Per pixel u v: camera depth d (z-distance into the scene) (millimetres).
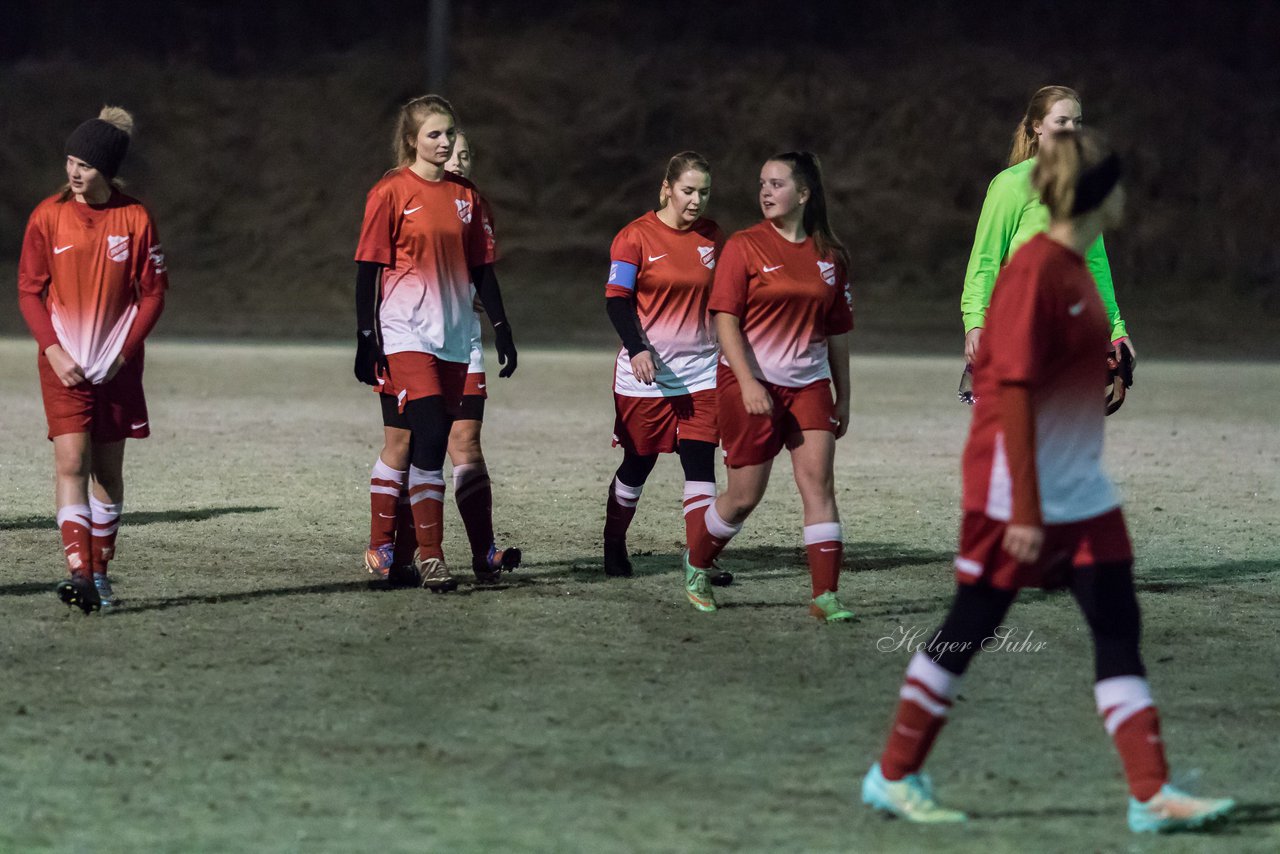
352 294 116625
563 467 38406
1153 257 124562
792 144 132125
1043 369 13016
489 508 24109
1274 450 43688
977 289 21547
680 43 140875
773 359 20984
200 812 13430
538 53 137125
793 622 21500
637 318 23766
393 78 136750
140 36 142250
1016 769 15008
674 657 19359
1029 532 12703
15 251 122812
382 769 14703
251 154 132625
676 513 31719
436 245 23172
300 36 143875
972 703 17453
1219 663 19531
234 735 15750
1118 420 52094
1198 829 13219
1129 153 133125
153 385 59375
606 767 14844
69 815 13328
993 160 131625
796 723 16453
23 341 84188
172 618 21156
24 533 27641
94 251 20984
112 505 22078
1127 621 13297
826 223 21078
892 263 123875
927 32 143000
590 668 18703
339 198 128625
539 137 130625
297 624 20906
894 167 130875
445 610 22031
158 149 132625
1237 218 129125
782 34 141875
